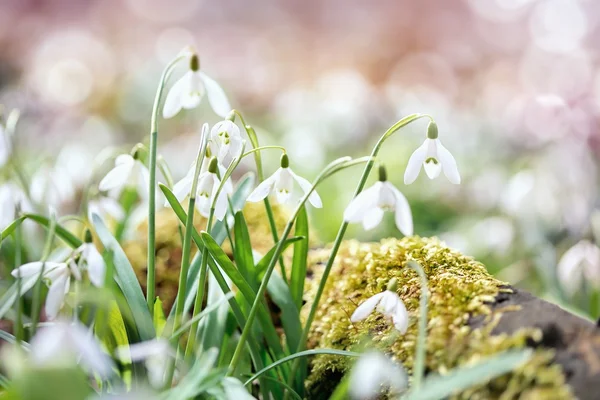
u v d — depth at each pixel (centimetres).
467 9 364
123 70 255
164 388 52
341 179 127
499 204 116
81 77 227
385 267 59
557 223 91
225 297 50
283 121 197
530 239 90
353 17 405
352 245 65
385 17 392
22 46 310
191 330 53
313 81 356
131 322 54
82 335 46
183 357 56
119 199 78
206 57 360
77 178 89
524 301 52
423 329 48
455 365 50
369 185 120
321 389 57
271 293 57
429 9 376
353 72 367
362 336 56
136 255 71
